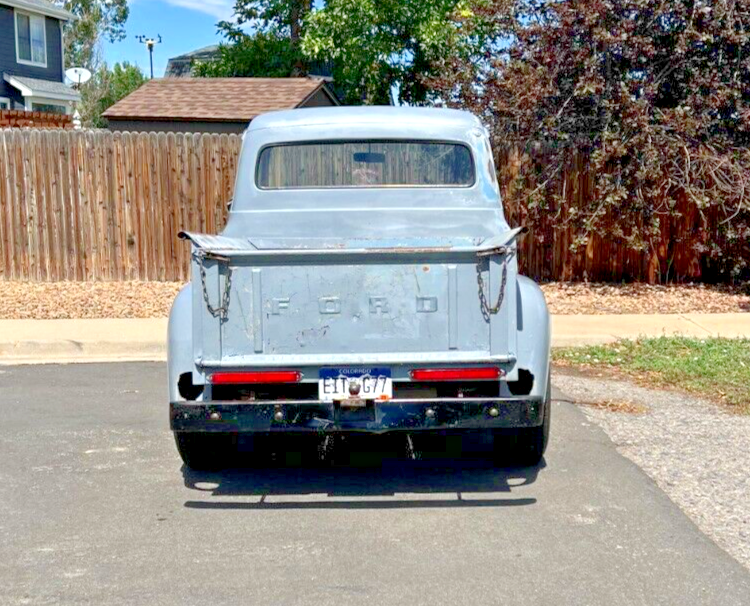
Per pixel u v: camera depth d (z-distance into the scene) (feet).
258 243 18.66
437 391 16.03
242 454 19.31
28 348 30.35
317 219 19.80
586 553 13.73
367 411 15.14
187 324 16.22
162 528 15.01
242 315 14.93
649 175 35.73
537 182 39.96
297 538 14.51
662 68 37.88
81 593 12.53
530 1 39.06
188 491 16.90
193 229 42.16
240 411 15.20
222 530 14.90
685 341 29.35
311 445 19.95
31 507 16.03
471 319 14.93
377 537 14.52
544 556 13.64
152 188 41.98
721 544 14.06
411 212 19.70
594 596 12.28
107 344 30.42
